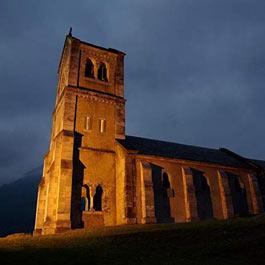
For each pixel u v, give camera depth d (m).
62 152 29.09
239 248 14.52
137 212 28.70
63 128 30.53
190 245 15.88
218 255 13.97
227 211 34.81
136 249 15.88
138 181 30.05
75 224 27.78
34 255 14.85
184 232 18.58
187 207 32.12
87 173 30.41
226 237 16.52
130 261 13.65
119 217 29.34
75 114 32.09
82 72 34.78
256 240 15.23
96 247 16.64
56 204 27.38
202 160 36.84
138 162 31.11
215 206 34.94
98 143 32.25
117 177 31.44
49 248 16.69
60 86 37.66
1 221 103.69
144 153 31.83
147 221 28.02
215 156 41.78
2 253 15.26
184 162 34.62
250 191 38.72
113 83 36.41
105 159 31.92
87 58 36.03
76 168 30.00
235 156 44.06
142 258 14.11
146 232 19.62
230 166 38.12
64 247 16.91
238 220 21.42
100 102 34.12
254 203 37.97
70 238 20.11
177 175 33.59
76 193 28.97
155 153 33.44
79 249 16.20
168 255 14.50
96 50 36.75
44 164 35.53
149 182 29.78
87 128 32.31
